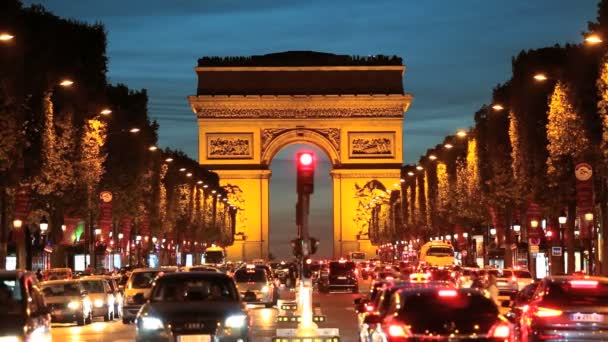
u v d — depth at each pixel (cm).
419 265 18038
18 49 9225
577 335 4781
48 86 10369
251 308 10838
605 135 8731
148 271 8769
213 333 4697
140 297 5178
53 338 7012
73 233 12000
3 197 10175
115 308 9669
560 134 10125
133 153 15188
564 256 13400
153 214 18862
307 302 6156
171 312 4725
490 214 15475
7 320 4266
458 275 11619
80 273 12588
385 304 4422
